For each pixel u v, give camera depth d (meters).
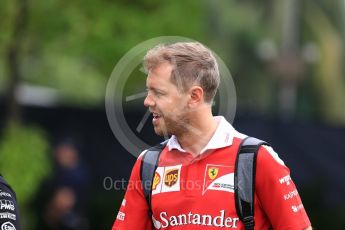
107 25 34.12
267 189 12.61
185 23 35.59
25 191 33.91
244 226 12.62
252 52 129.00
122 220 13.48
